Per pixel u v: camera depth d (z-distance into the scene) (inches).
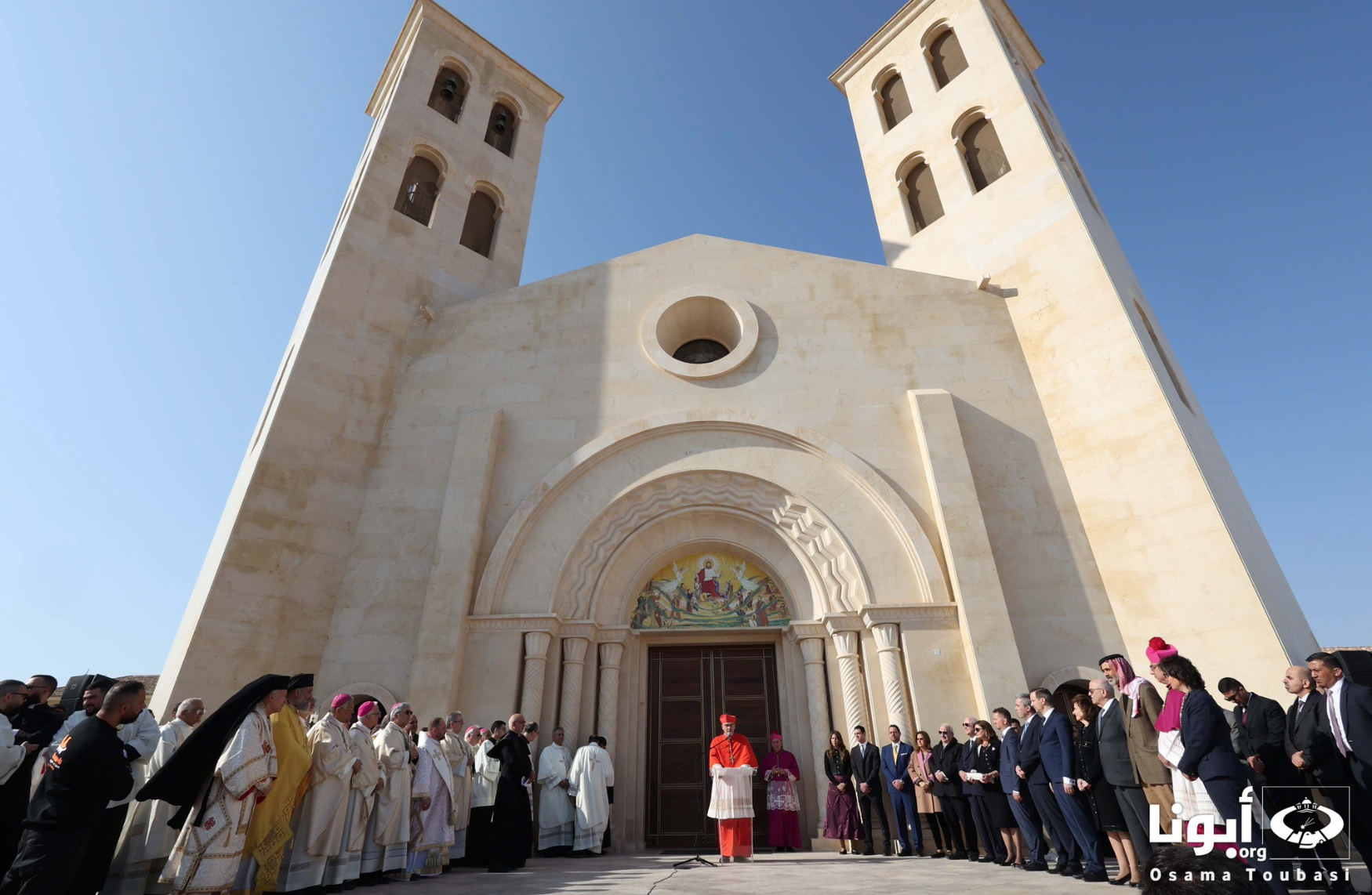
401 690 455.5
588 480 524.1
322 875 225.5
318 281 623.8
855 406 536.7
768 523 516.1
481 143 776.9
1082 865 271.3
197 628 431.8
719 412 534.9
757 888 226.7
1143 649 431.5
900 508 485.1
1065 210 575.8
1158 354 544.4
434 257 660.1
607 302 609.6
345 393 549.0
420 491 527.2
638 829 457.4
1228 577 414.0
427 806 289.1
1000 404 531.8
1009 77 685.9
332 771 230.8
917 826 383.9
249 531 470.3
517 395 565.9
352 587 493.0
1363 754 206.2
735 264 620.7
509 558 493.4
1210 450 519.5
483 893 222.5
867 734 444.1
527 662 457.1
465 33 826.2
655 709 502.6
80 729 183.6
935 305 580.7
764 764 447.5
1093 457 490.0
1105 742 242.7
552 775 406.9
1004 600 442.9
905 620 450.9
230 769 187.2
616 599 508.1
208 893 176.2
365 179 650.2
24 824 175.6
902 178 761.6
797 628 484.7
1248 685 391.5
